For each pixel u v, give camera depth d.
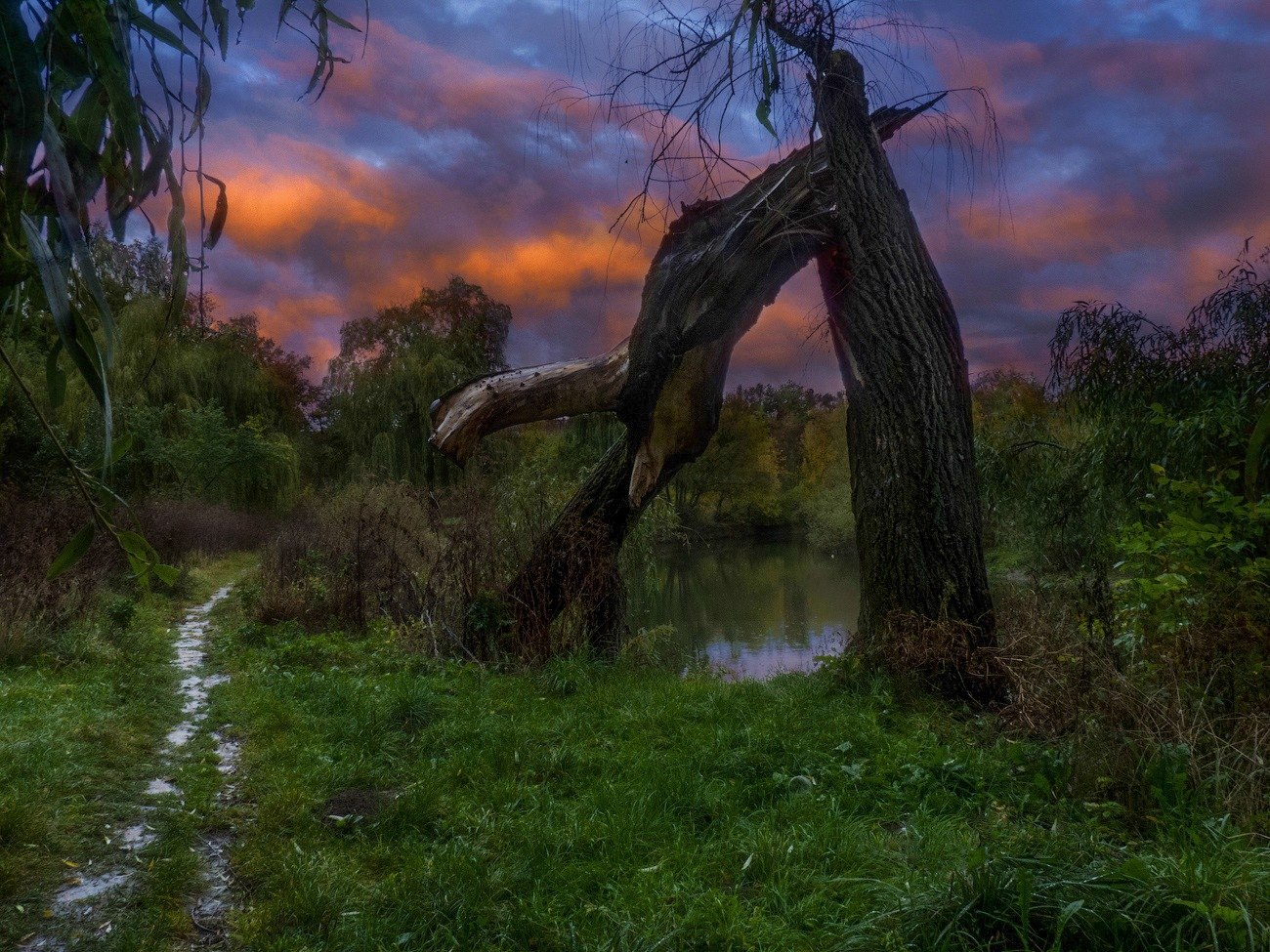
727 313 8.48
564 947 3.30
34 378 16.62
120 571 13.80
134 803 5.11
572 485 13.82
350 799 5.19
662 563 31.84
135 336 22.16
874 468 7.40
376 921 3.56
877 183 7.60
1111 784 4.37
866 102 7.73
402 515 16.09
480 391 9.59
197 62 1.50
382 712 6.70
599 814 4.49
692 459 9.61
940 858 3.64
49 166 1.21
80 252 1.20
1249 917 2.67
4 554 10.84
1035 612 6.64
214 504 24.42
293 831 4.67
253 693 7.82
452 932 3.46
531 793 4.91
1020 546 13.57
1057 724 5.40
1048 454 11.73
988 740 5.61
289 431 33.38
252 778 5.55
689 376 9.01
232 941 3.58
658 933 3.26
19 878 3.95
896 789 4.69
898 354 7.35
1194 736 4.48
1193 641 5.16
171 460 23.30
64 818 4.64
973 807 4.43
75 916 3.72
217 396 27.11
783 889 3.56
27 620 8.97
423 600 10.36
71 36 1.32
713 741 5.56
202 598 15.52
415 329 32.09
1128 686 4.91
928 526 7.17
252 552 23.78
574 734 6.11
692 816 4.46
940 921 2.99
